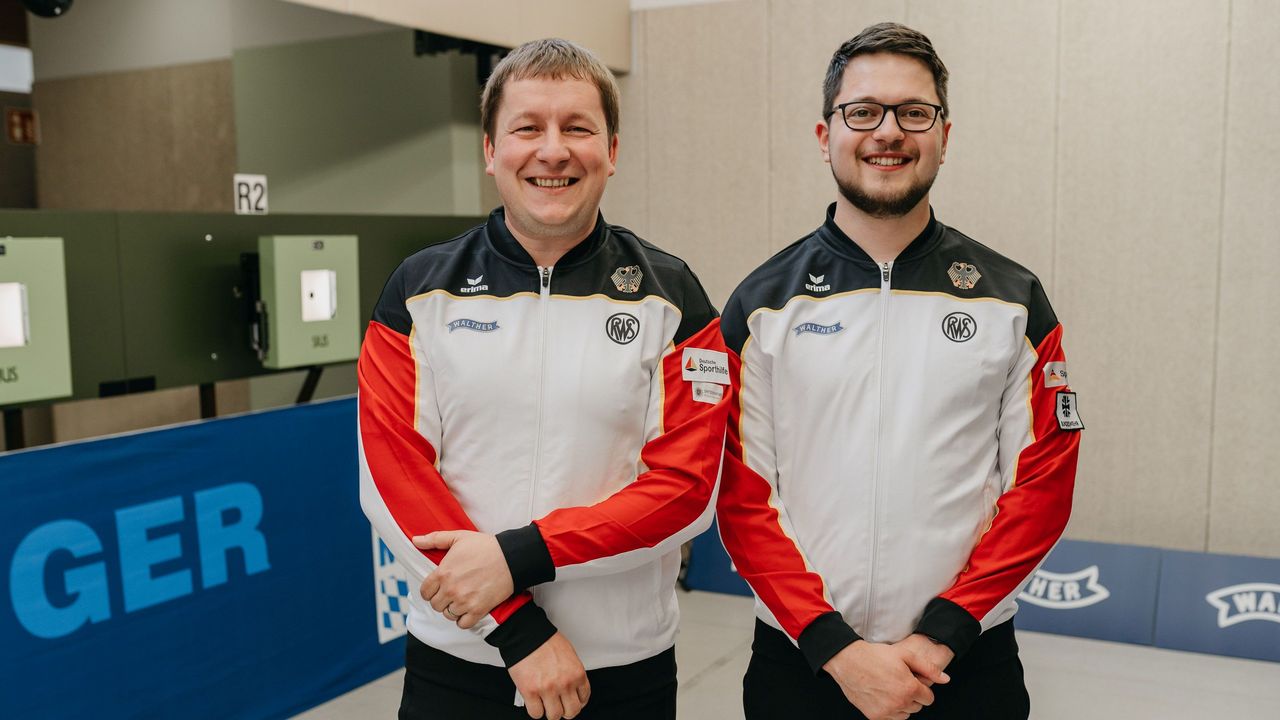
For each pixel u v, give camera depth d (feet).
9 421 8.70
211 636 8.39
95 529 7.51
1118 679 10.33
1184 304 11.48
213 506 8.40
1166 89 11.33
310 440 9.30
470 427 4.50
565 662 4.17
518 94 4.34
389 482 4.40
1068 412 4.73
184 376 8.86
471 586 4.07
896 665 4.35
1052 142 11.95
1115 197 11.69
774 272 5.12
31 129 10.94
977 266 4.91
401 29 13.46
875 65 4.66
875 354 4.79
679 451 4.39
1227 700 9.80
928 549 4.63
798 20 13.11
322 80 13.57
